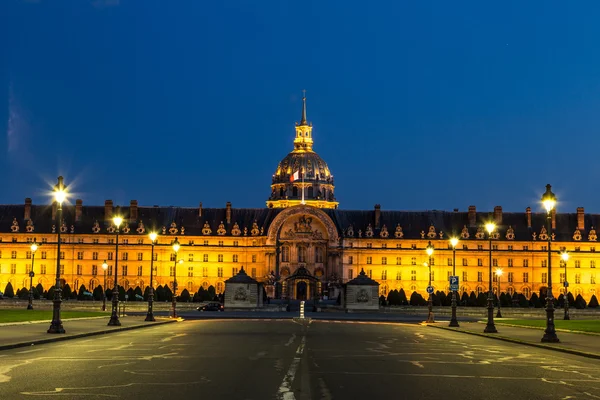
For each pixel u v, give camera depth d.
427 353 57.44
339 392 35.72
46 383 36.97
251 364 47.22
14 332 72.19
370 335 82.88
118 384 37.09
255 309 182.00
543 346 65.94
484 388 37.56
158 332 82.94
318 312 183.50
